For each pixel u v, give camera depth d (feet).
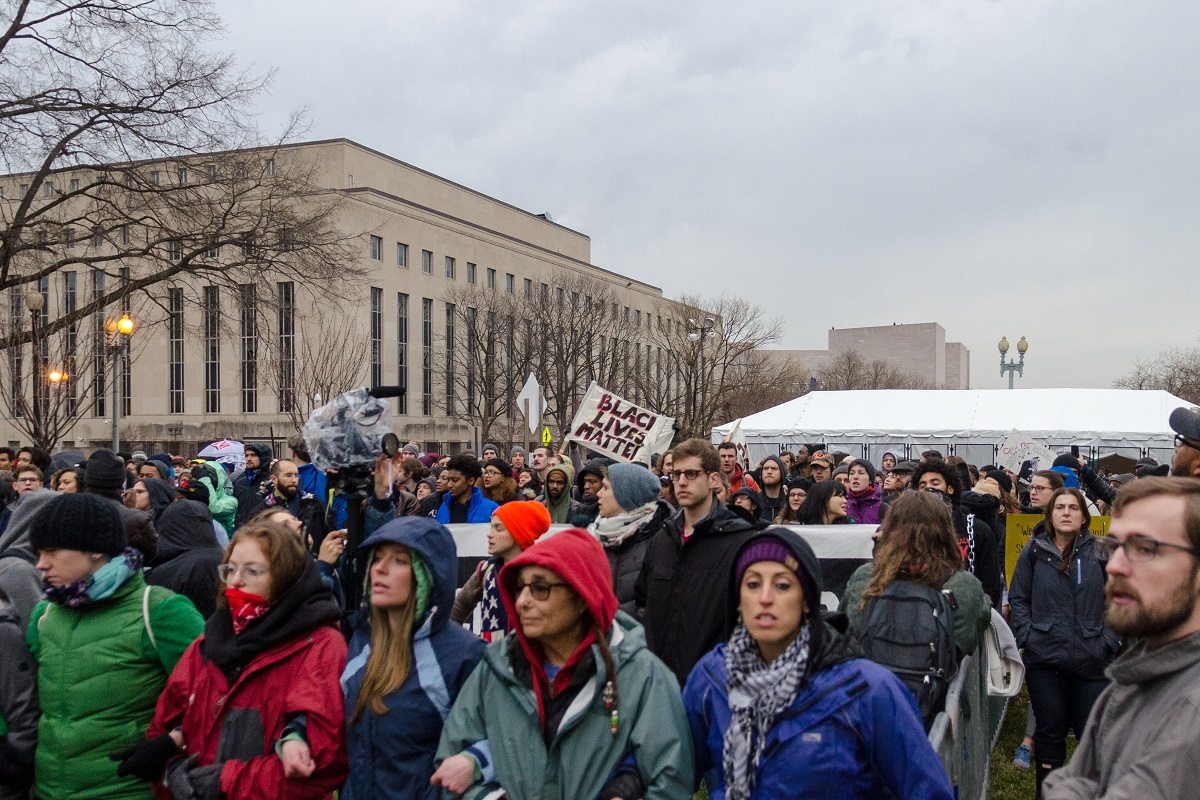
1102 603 19.02
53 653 12.48
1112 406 78.95
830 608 22.33
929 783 9.18
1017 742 24.95
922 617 13.84
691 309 185.88
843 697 9.31
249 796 10.80
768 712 9.37
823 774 9.18
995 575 20.99
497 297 215.51
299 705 11.08
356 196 190.39
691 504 15.40
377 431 14.94
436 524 11.62
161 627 12.59
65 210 106.11
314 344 174.29
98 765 12.28
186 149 71.87
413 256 209.36
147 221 93.25
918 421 80.48
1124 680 8.30
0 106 66.80
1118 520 8.34
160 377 190.39
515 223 267.59
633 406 35.96
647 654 10.51
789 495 29.22
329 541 15.10
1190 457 17.81
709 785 11.37
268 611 11.68
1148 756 7.66
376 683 11.00
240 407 183.21
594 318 210.79
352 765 11.00
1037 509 32.83
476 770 10.23
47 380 73.77
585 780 9.89
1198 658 7.82
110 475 21.44
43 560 12.36
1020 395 82.84
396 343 202.49
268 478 38.06
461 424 219.61
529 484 41.45
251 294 81.51
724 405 185.47
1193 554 7.91
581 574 10.18
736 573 9.83
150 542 17.02
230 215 80.59
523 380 203.00
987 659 19.21
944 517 14.66
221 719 11.46
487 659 10.77
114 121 68.08
